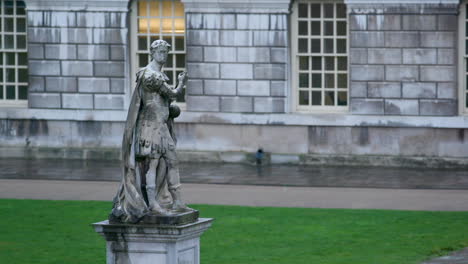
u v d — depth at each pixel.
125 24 67.62
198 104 67.12
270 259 34.84
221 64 66.69
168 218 26.56
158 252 26.70
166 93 27.11
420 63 64.56
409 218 42.78
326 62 66.88
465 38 64.62
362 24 64.88
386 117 64.88
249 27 66.19
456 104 64.62
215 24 66.44
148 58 68.69
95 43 68.12
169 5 68.38
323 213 44.22
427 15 64.19
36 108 68.81
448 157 64.19
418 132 64.69
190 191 51.59
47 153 68.62
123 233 26.75
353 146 65.44
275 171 61.97
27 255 35.41
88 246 37.09
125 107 68.06
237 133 66.75
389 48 64.75
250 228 40.59
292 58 66.81
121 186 27.27
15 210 44.78
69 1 67.94
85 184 54.34
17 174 59.22
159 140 27.03
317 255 35.47
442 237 38.44
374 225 41.19
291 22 66.62
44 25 68.44
